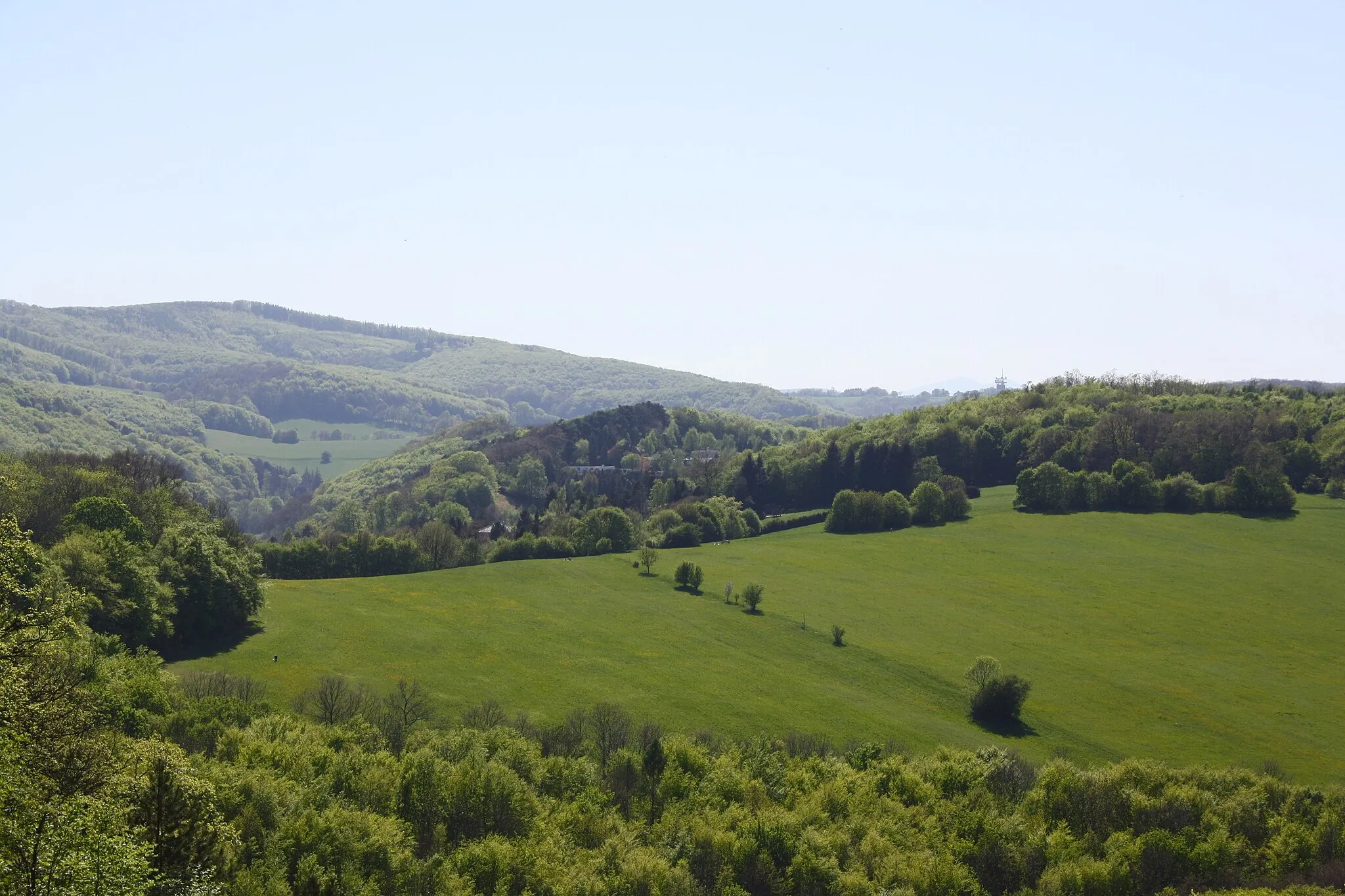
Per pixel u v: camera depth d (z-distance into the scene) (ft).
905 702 286.05
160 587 277.23
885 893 169.78
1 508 276.21
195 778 121.49
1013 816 194.80
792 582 418.31
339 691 241.55
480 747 200.44
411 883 155.33
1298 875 181.47
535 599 382.22
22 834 86.48
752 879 175.73
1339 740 261.03
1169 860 182.39
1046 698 290.15
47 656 111.86
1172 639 342.03
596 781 206.18
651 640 335.26
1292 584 397.19
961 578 420.36
